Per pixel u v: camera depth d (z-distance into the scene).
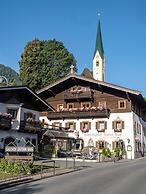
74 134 45.06
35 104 36.31
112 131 45.09
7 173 18.02
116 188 13.06
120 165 25.89
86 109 46.56
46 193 11.93
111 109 45.97
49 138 38.66
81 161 30.50
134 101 47.41
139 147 47.91
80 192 12.09
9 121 30.77
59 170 20.38
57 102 49.53
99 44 82.38
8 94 32.66
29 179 15.90
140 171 20.52
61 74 61.72
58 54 62.12
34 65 61.28
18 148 25.06
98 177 16.86
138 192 12.16
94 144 45.69
